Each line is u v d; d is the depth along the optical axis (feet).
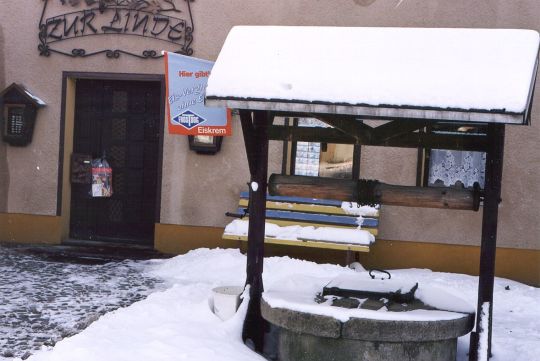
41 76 34.40
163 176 33.37
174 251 33.22
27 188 34.60
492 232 16.48
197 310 19.65
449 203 16.94
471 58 15.80
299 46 17.01
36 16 34.37
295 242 28.96
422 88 15.29
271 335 19.02
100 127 35.19
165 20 33.27
